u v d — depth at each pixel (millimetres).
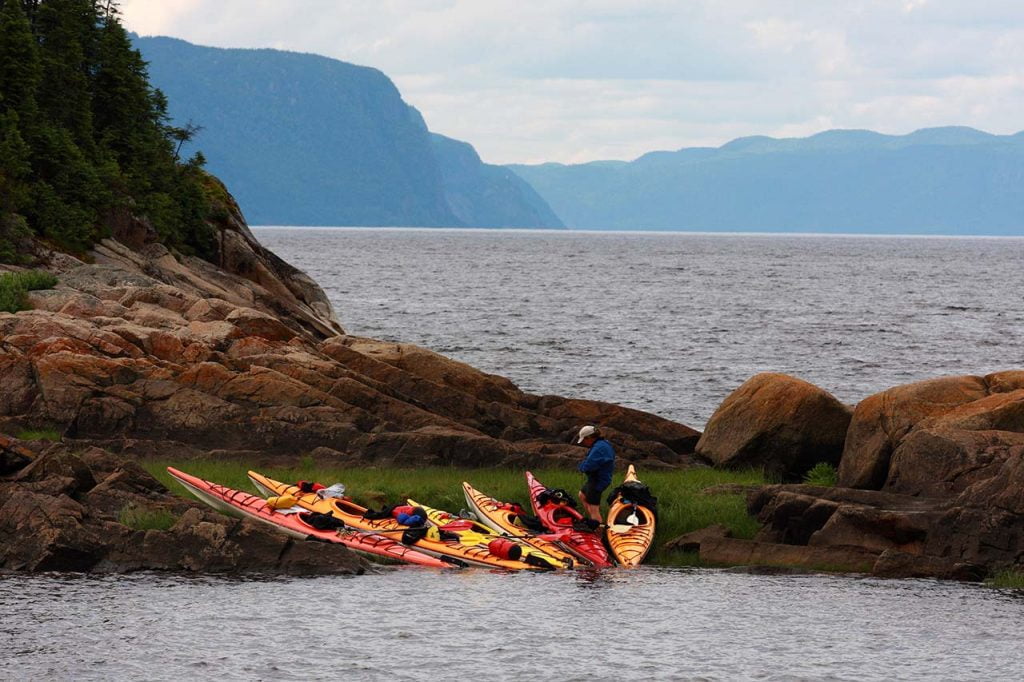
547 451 107625
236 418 106562
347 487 89875
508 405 124438
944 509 77312
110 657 56094
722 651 58688
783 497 80750
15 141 178125
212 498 84562
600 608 66250
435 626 62000
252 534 73125
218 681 53094
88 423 105250
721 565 78375
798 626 63000
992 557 74125
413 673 54594
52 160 186375
